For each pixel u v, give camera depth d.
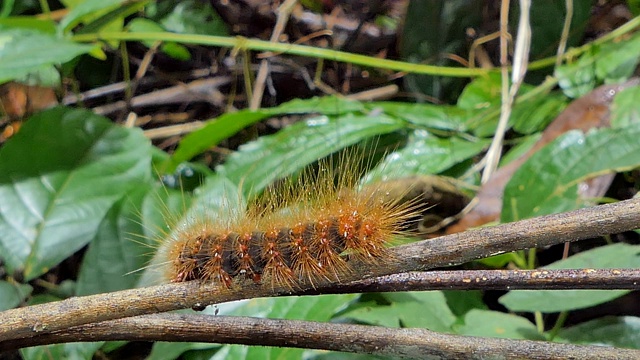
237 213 0.22
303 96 0.46
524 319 0.28
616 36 0.37
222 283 0.20
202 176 0.36
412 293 0.28
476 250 0.18
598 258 0.27
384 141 0.36
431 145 0.34
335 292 0.20
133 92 0.45
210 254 0.20
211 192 0.30
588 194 0.29
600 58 0.37
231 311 0.27
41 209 0.31
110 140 0.33
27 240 0.30
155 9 0.47
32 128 0.32
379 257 0.19
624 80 0.35
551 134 0.33
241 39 0.37
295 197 0.22
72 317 0.19
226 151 0.42
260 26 0.48
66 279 0.36
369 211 0.20
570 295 0.26
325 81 0.46
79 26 0.42
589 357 0.18
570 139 0.30
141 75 0.44
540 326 0.29
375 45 0.46
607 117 0.33
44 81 0.41
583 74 0.37
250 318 0.20
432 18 0.42
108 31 0.42
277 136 0.34
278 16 0.46
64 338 0.20
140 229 0.29
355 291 0.20
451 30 0.43
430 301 0.28
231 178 0.32
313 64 0.46
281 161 0.33
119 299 0.19
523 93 0.38
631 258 0.26
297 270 0.20
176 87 0.45
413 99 0.44
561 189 0.29
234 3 0.47
